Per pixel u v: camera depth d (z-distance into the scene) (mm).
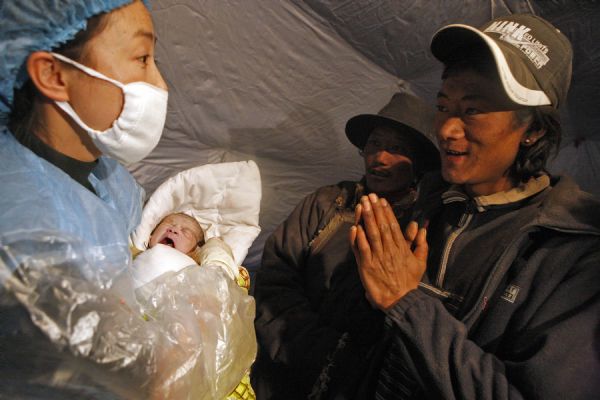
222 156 2076
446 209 1229
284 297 1432
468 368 935
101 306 733
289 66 1773
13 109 821
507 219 1078
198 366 853
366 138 1690
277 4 1599
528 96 994
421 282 1126
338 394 1208
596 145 2320
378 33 1702
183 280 991
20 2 730
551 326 926
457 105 1053
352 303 1333
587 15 1654
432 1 1606
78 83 795
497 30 1069
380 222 1030
